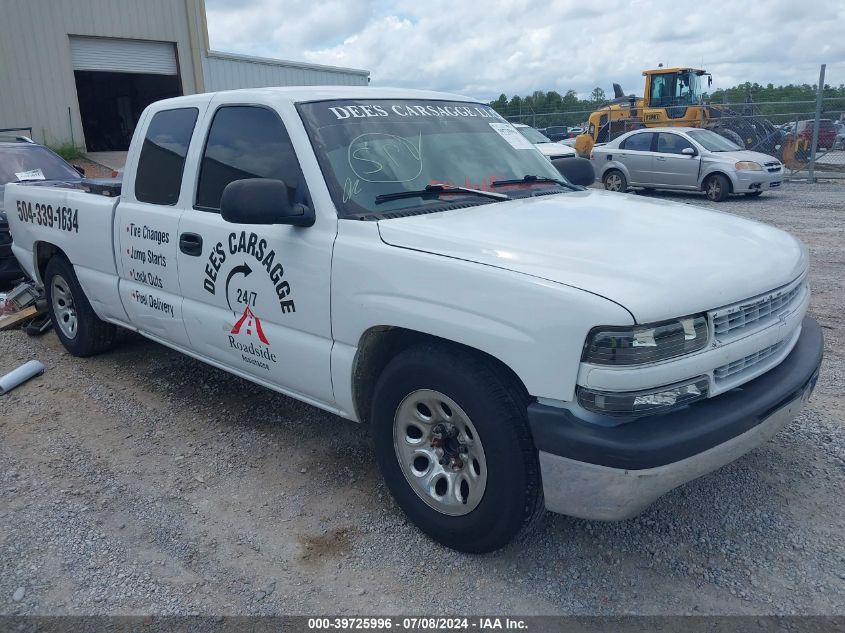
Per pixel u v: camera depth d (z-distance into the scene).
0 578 2.97
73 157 18.86
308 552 3.12
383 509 3.44
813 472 3.59
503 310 2.61
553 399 2.54
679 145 15.35
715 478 3.58
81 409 4.68
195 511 3.46
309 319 3.39
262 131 3.70
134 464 3.94
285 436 4.24
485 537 2.88
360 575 2.96
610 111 22.33
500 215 3.27
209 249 3.88
